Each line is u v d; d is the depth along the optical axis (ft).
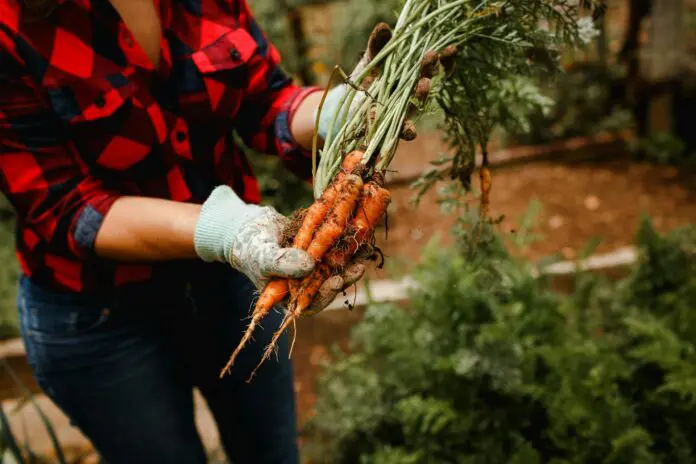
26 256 4.82
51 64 4.19
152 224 4.23
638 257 8.56
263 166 13.26
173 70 4.66
